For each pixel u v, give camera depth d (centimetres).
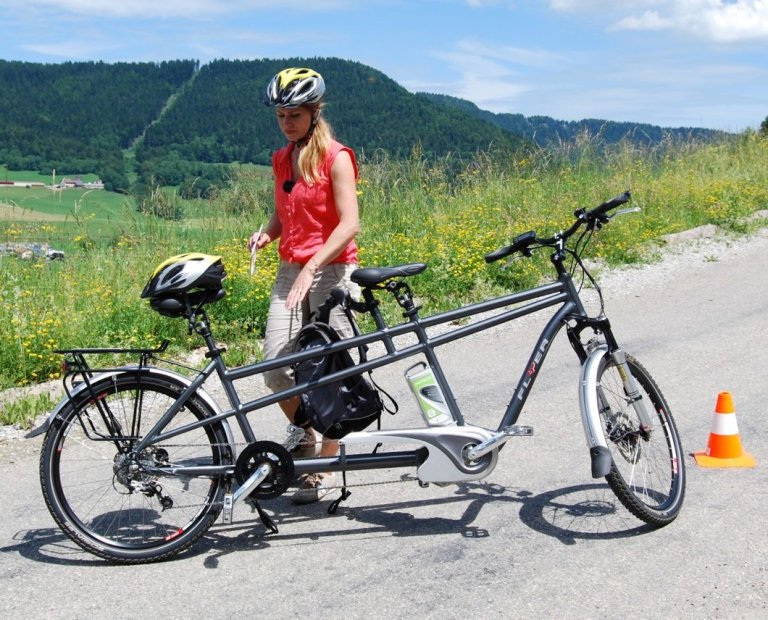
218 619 358
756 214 1541
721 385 668
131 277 951
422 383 429
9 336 745
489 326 441
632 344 799
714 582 373
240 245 1081
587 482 489
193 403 420
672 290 1038
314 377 426
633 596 364
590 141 1630
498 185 1461
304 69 449
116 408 438
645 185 1532
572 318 449
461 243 1128
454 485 492
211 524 417
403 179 1416
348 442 424
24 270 938
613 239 1216
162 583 391
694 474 496
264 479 416
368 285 425
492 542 420
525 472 508
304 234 462
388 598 370
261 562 409
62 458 499
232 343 823
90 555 421
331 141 456
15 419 624
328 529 443
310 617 357
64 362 410
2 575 401
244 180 1205
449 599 367
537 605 360
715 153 1900
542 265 1107
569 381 690
